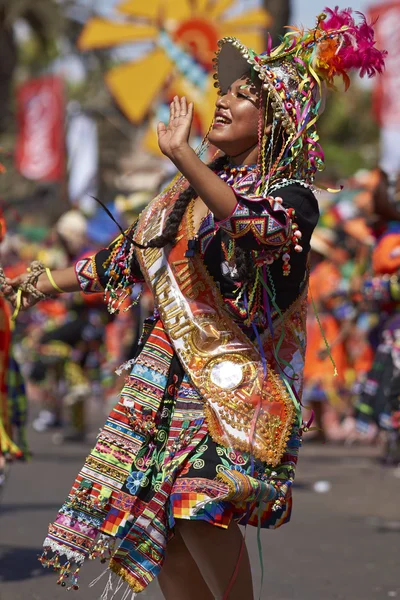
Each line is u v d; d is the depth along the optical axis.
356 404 16.38
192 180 6.45
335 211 23.52
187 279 6.96
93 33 30.03
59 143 52.59
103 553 7.05
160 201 7.35
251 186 6.97
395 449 20.00
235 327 6.91
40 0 58.25
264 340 6.98
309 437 23.72
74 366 24.03
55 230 24.69
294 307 7.05
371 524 14.23
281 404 6.91
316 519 14.60
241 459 6.74
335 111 77.94
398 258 15.31
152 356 7.08
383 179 15.52
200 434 6.77
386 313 15.91
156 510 6.78
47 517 14.26
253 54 7.04
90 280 7.78
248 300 6.91
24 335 32.28
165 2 28.95
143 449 6.98
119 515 6.92
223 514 6.63
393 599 10.31
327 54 7.02
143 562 6.79
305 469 19.73
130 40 29.47
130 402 7.00
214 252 6.91
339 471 19.48
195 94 28.20
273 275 6.92
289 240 6.61
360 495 16.70
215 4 28.69
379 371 15.88
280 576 11.21
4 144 59.66
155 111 28.91
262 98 6.98
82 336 24.02
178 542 7.13
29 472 18.73
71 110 53.97
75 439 24.20
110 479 6.95
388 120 31.14
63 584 7.05
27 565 11.45
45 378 25.14
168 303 7.00
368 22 7.21
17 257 30.47
